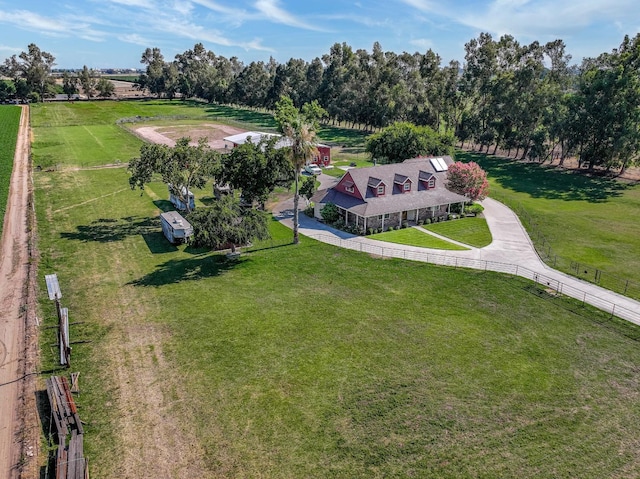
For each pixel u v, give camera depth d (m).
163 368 27.16
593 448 21.14
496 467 20.11
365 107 127.38
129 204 61.53
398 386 25.58
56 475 18.77
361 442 21.56
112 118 147.25
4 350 28.72
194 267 42.53
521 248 47.31
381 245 48.62
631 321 32.25
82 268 41.66
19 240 47.84
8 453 20.77
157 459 20.55
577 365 27.53
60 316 28.62
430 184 58.56
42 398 24.36
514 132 95.88
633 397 24.66
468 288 38.03
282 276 40.81
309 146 46.12
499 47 107.19
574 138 82.06
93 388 25.30
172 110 179.00
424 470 19.95
